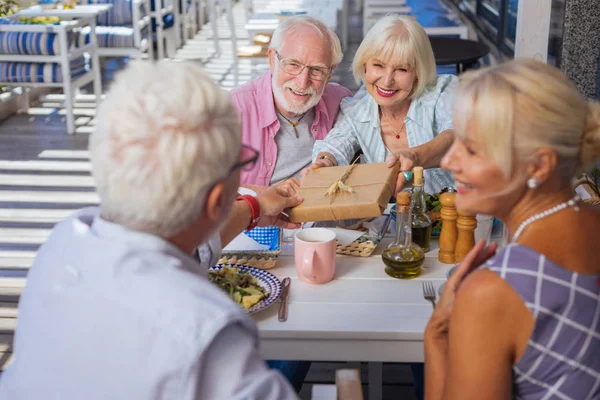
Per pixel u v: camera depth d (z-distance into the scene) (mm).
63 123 5805
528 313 1059
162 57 7383
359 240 1891
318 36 2293
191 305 883
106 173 928
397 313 1541
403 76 2248
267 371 917
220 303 904
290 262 1812
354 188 1772
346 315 1535
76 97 6551
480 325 1076
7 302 2990
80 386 892
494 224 1946
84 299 911
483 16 5777
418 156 2043
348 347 1491
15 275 3246
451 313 1145
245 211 1635
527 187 1103
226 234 1589
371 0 6469
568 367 1080
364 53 2270
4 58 5367
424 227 1819
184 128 922
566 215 1105
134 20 6449
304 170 1969
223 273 1617
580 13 2996
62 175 4629
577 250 1091
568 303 1062
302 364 1939
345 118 2430
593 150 1090
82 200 4203
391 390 2367
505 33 4949
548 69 1081
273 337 1488
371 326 1484
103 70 7457
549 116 1045
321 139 2486
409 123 2342
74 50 5543
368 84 2305
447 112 2293
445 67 4797
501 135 1056
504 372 1089
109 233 958
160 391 861
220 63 7445
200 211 971
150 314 880
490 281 1072
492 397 1090
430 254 1848
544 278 1062
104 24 6672
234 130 979
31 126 5734
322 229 1728
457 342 1100
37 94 6484
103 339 887
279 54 2309
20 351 952
